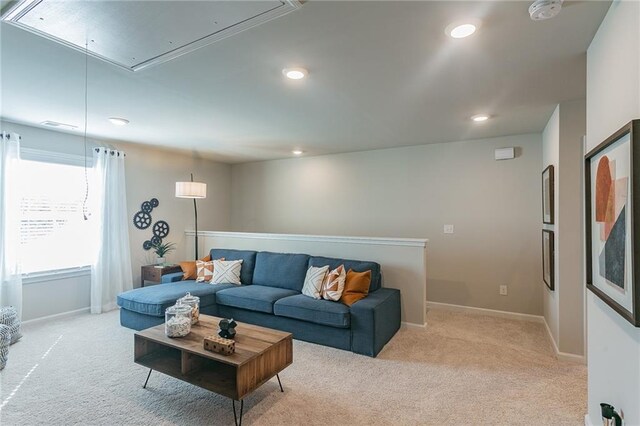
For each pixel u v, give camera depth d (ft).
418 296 12.23
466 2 5.04
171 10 5.14
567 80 8.07
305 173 19.01
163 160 17.42
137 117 11.26
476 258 14.42
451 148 14.99
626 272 4.50
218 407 7.26
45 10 5.11
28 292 12.64
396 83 8.27
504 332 11.97
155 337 7.87
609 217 5.12
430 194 15.42
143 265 16.33
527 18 5.48
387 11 5.25
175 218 18.01
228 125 12.25
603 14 5.42
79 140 14.08
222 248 17.29
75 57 6.84
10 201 11.77
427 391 7.96
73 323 12.73
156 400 7.52
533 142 13.38
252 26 5.65
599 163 5.53
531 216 13.42
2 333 9.07
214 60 6.97
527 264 13.46
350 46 6.42
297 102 9.71
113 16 5.29
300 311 10.96
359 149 16.71
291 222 19.47
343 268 11.91
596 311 6.09
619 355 5.06
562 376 8.64
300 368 9.17
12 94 9.04
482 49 6.56
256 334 8.05
